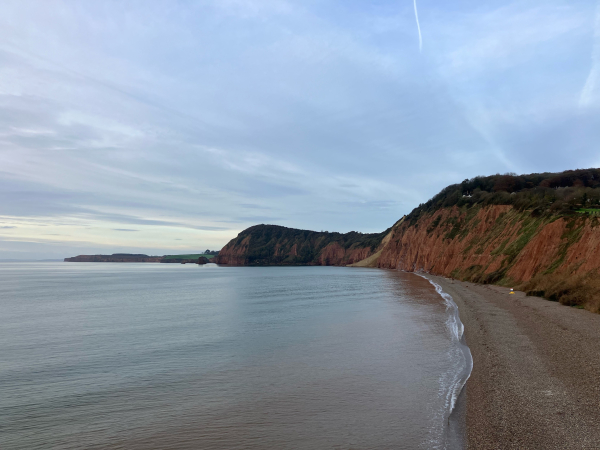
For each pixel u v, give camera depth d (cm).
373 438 880
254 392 1262
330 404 1120
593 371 1176
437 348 1750
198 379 1445
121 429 1014
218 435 948
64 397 1298
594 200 4322
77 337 2464
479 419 920
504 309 2620
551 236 3812
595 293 2383
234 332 2448
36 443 952
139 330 2673
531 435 803
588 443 746
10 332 2695
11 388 1418
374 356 1667
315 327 2512
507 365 1320
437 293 4397
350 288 5922
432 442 836
